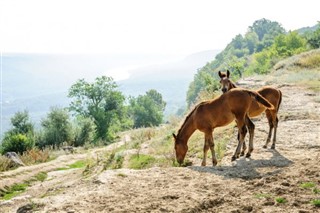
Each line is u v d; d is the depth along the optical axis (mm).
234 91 10133
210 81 36281
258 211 6535
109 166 17344
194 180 8539
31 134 53250
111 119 72812
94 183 8805
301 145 11680
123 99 78188
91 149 43312
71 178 19781
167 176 8992
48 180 22672
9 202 14367
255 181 8156
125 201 7250
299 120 15711
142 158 15625
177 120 25906
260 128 14594
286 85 26422
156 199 7312
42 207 7191
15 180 22906
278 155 10633
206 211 6762
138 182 8562
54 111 57844
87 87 73438
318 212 6320
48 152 41375
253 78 32625
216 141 13984
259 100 10000
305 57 41719
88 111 73375
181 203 7043
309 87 24875
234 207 6801
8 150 46781
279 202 6848
